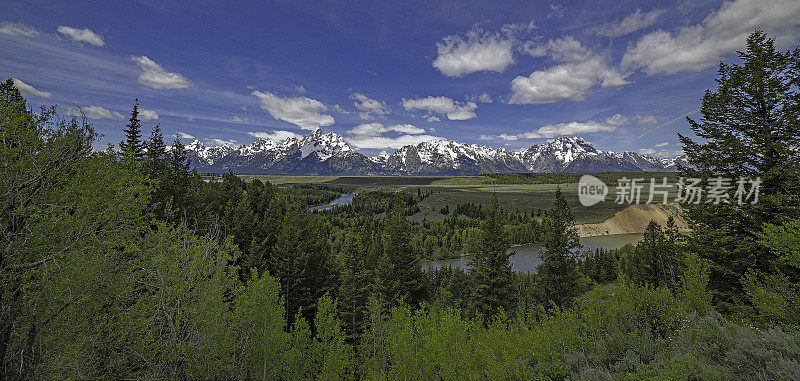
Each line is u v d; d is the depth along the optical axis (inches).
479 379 428.8
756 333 350.9
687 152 829.8
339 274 1931.6
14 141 464.4
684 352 336.5
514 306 1380.4
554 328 438.0
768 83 700.7
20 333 431.8
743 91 747.4
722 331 358.9
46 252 458.6
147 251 502.9
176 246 491.5
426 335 546.9
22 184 442.6
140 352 464.8
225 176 3179.1
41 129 494.9
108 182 574.6
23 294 428.5
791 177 652.1
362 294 1478.8
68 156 504.7
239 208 1895.9
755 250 663.1
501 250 1413.6
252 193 2706.7
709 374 265.3
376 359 627.2
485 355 428.1
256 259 1571.1
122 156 724.0
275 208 2252.7
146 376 447.5
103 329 480.1
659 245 1363.2
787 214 649.0
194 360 468.4
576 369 377.7
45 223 458.9
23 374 417.1
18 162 450.6
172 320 470.6
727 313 623.5
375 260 1707.7
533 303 1401.3
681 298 524.4
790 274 606.9
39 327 427.2
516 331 487.8
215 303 506.0
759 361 280.1
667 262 1238.9
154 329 458.3
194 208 1670.8
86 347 453.1
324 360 669.9
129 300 500.1
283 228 1717.5
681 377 268.4
